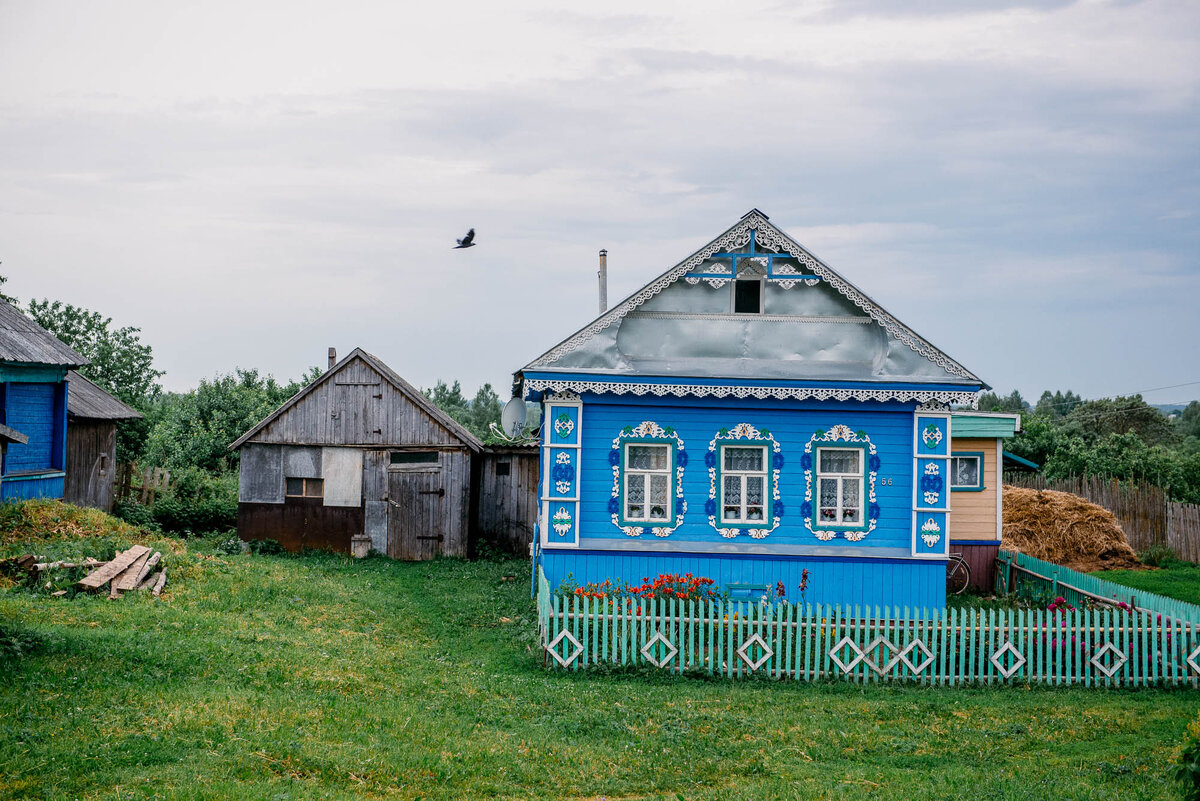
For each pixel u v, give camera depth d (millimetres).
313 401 28297
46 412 26969
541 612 16656
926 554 19594
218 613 17641
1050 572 21656
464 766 10703
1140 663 16297
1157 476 42688
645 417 20000
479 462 29094
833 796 10406
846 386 19359
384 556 27984
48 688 11734
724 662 16297
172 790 9172
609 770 11086
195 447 40500
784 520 19984
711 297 19984
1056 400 99500
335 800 9391
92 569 18891
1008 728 13469
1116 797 10367
